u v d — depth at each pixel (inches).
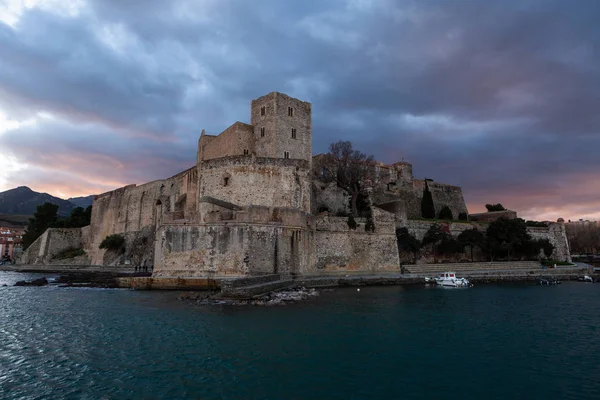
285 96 2564.0
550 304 1509.6
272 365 761.0
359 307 1366.9
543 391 652.7
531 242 2947.8
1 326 1069.8
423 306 1417.3
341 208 2982.3
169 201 3063.5
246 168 2165.4
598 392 649.0
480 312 1316.4
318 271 2160.4
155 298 1545.3
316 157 3235.7
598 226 5664.4
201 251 1804.9
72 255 4153.5
